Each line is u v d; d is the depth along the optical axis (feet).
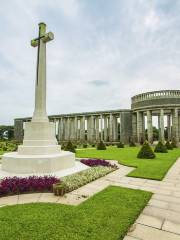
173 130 152.05
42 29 49.62
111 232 15.80
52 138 47.16
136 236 15.87
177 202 23.70
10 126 295.69
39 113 46.52
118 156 73.97
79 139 205.46
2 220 17.94
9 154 44.57
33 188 27.86
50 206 21.63
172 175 39.50
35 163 37.70
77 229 16.22
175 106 150.10
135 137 172.04
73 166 45.65
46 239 14.71
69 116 203.92
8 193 26.78
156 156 74.08
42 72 47.73
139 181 34.17
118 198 24.07
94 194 26.27
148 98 157.17
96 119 195.62
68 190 27.99
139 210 20.43
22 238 14.82
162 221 18.58
